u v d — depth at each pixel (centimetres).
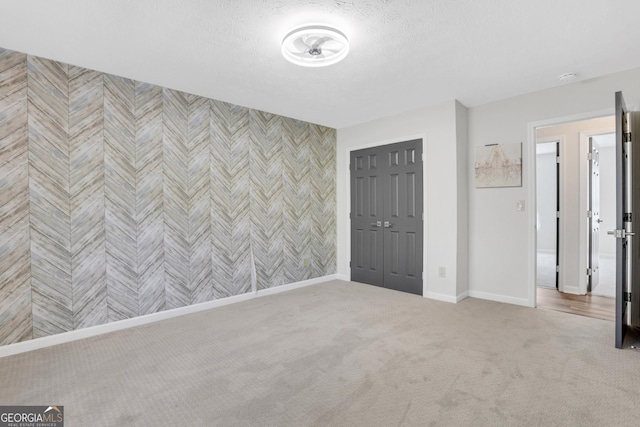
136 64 280
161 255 335
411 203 418
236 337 282
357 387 201
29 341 262
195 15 209
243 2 196
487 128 383
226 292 385
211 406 183
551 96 339
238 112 394
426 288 403
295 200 457
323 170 494
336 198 515
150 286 327
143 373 221
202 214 365
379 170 453
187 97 351
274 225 434
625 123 275
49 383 209
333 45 242
